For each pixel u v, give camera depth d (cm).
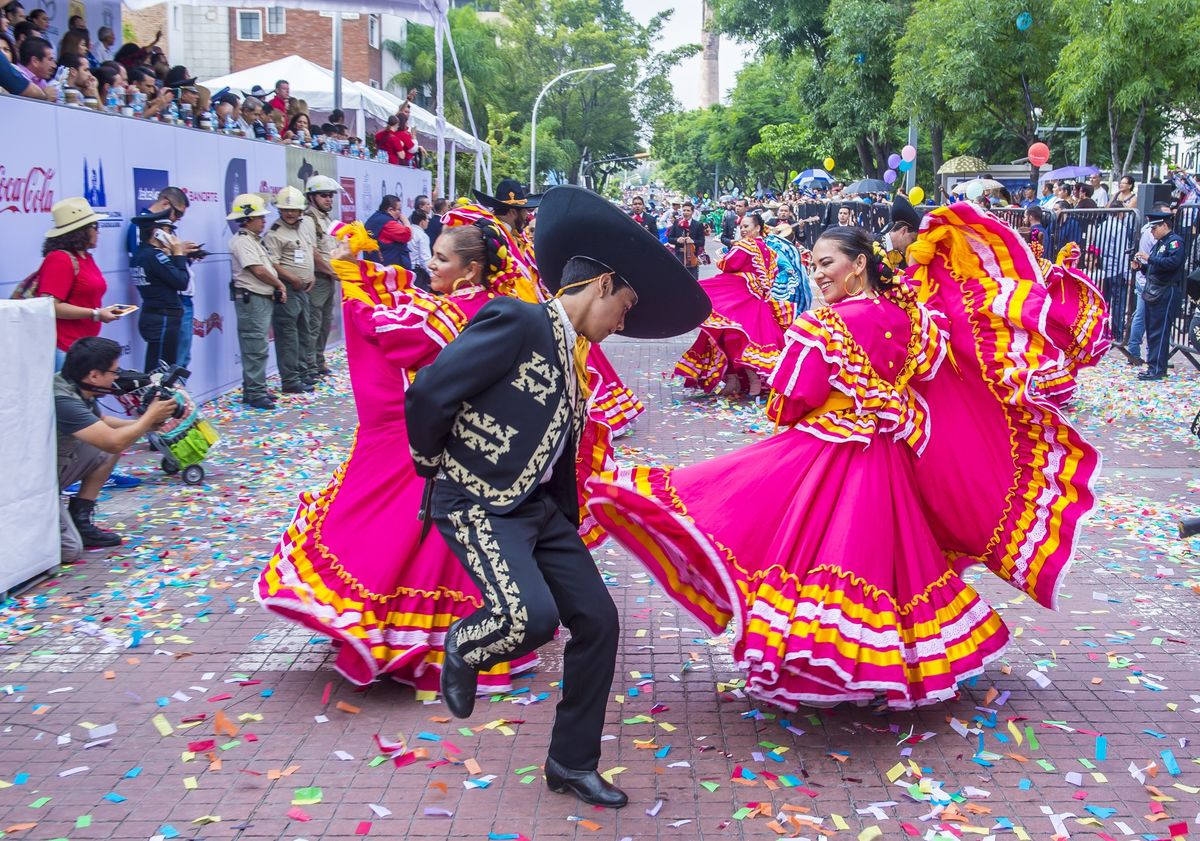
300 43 3622
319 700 457
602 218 352
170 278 905
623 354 1470
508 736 426
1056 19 2477
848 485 423
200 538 668
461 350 349
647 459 866
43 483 588
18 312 563
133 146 932
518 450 355
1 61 771
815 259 445
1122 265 1450
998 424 462
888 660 407
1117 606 569
